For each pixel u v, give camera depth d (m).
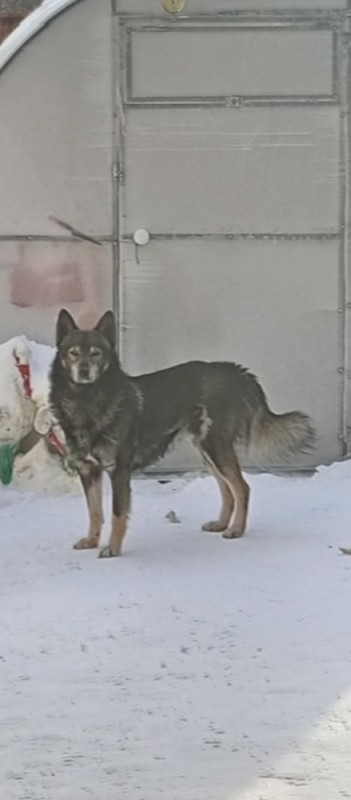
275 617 4.30
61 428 5.09
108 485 6.00
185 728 3.43
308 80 6.32
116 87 6.30
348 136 6.34
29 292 6.35
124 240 6.34
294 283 6.36
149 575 4.70
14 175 6.32
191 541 5.11
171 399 5.18
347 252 6.36
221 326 6.37
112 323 5.11
